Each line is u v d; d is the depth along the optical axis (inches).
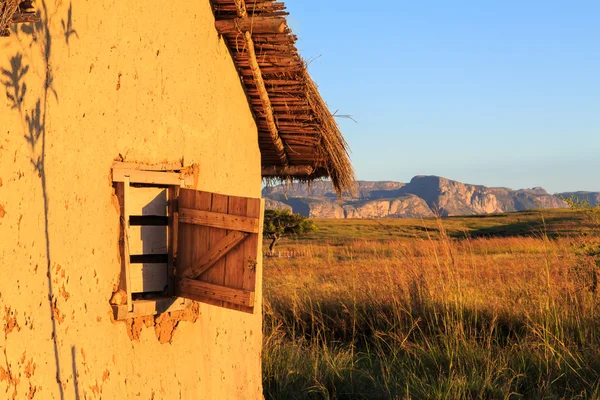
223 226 166.9
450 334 346.0
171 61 185.5
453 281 405.1
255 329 249.9
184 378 187.5
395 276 433.1
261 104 247.1
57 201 133.3
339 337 399.5
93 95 147.9
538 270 423.8
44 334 126.6
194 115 200.1
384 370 321.1
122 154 161.0
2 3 105.2
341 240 1616.6
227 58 224.8
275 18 214.2
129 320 161.2
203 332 200.7
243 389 235.5
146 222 172.9
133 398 160.7
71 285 137.6
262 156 281.3
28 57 124.0
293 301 428.8
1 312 113.7
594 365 305.6
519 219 2086.6
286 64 230.5
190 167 197.0
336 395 296.5
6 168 116.7
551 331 342.0
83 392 139.9
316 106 247.3
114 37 156.8
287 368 313.1
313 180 298.5
